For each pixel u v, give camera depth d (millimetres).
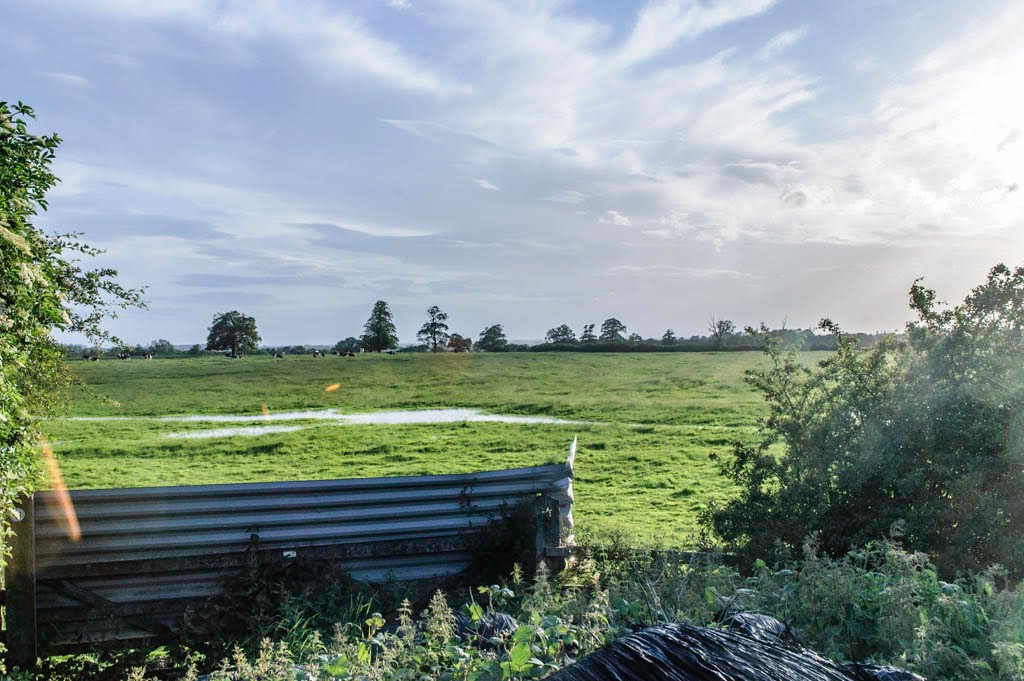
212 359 84875
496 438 30703
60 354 9906
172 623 8836
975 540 8352
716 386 49531
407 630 5238
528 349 97375
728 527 9750
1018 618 4898
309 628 8383
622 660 2488
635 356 80375
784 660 2600
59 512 8688
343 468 24938
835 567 5848
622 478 21562
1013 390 8789
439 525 10039
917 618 4969
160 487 9023
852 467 9180
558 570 9508
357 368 72938
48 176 7797
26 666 8156
